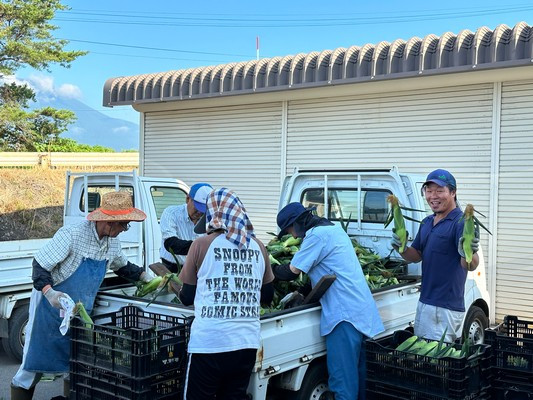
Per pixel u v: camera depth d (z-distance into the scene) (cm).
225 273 355
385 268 575
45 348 441
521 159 866
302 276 482
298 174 651
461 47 862
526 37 811
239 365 355
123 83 1277
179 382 368
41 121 2847
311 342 429
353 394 430
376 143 1009
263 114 1137
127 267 489
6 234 1775
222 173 1197
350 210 621
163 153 1284
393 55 923
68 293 439
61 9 2745
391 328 506
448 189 450
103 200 448
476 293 628
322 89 1043
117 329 358
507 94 877
